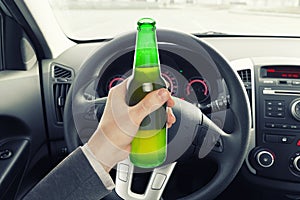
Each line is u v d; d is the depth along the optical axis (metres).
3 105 1.38
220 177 1.10
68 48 1.61
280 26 2.06
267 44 1.68
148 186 1.07
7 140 1.47
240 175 1.50
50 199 0.61
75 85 1.09
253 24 2.25
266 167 1.43
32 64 1.50
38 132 1.51
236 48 1.63
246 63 1.48
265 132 1.44
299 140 1.42
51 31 1.53
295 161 1.42
